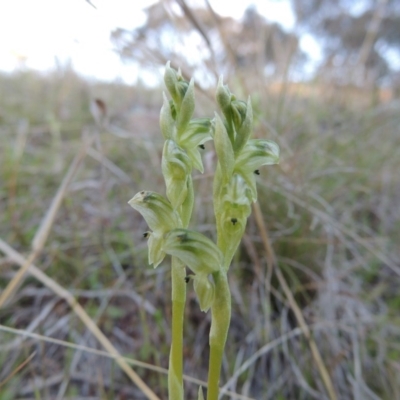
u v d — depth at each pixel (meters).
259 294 0.16
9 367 0.13
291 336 0.14
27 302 0.16
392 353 0.15
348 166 0.20
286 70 0.19
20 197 0.20
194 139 0.06
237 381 0.14
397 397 0.13
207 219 0.17
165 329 0.14
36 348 0.14
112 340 0.14
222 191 0.06
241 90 0.20
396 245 0.19
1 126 0.26
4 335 0.14
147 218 0.06
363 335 0.14
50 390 0.13
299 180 0.17
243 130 0.06
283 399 0.13
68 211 0.18
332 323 0.14
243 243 0.16
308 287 0.16
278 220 0.17
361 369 0.14
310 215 0.16
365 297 0.17
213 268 0.06
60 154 0.23
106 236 0.17
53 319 0.15
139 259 0.16
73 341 0.14
